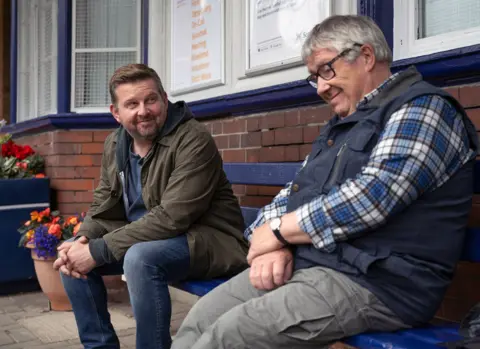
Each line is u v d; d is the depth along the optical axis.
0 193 5.26
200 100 4.39
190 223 2.75
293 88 3.55
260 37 4.02
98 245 2.77
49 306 4.79
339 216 1.91
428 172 1.86
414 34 3.10
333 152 2.12
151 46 5.23
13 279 5.32
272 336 1.90
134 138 2.96
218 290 2.23
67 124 5.73
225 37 4.36
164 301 2.57
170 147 2.84
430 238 1.91
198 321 2.15
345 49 2.12
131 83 2.84
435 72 2.76
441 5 3.03
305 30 3.63
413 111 1.91
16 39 7.27
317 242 1.98
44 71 6.70
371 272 1.91
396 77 2.09
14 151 5.90
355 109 2.18
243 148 4.17
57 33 6.04
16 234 5.34
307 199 2.14
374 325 1.91
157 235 2.71
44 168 6.04
